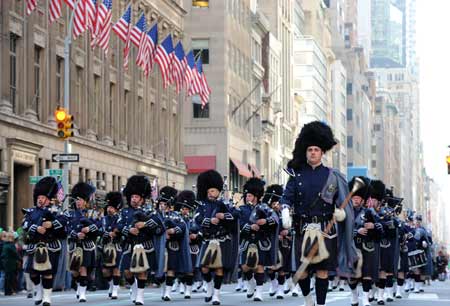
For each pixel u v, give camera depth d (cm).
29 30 8456
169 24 13012
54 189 3962
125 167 11062
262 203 4753
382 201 4559
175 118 13600
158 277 4328
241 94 16250
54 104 9012
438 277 13025
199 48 14938
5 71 7919
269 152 18662
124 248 4300
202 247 4256
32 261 3934
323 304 2653
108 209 4894
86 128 9844
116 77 10919
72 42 9419
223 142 14838
